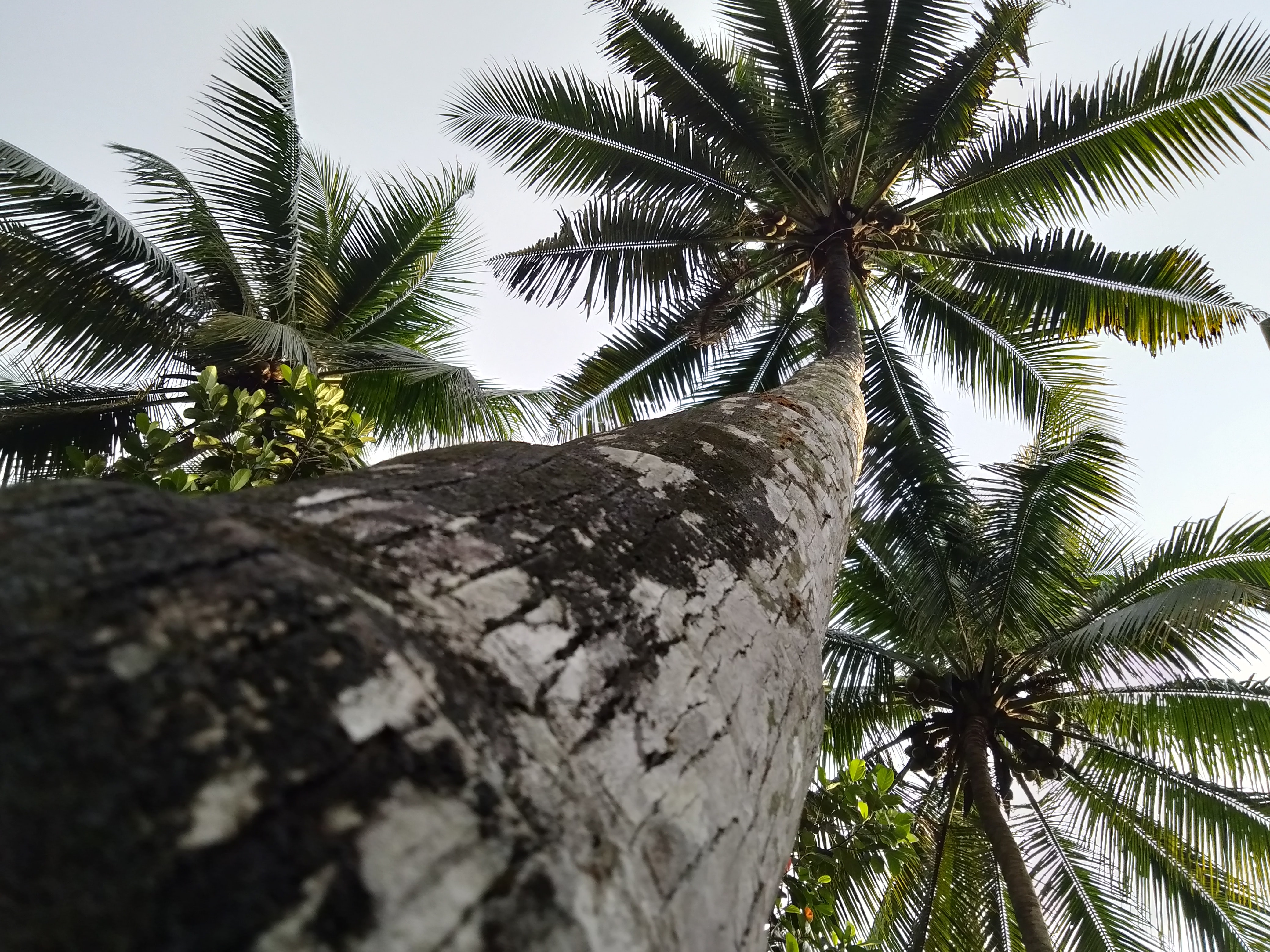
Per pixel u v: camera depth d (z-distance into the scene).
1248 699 6.88
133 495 0.58
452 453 1.09
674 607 0.94
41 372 6.91
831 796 4.30
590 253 7.89
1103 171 6.79
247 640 0.50
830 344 5.21
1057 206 7.10
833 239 7.00
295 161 7.39
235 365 6.72
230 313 6.60
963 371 8.12
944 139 7.00
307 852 0.43
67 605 0.46
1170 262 6.74
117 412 7.33
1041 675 7.97
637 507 1.08
